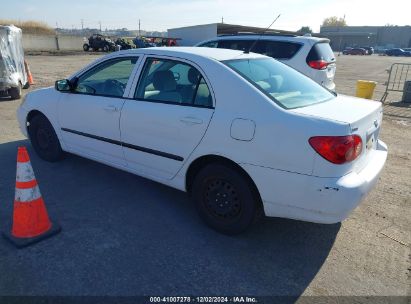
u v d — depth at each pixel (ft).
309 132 9.16
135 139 12.76
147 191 14.21
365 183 9.50
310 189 9.28
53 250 10.23
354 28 324.39
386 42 314.55
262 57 13.16
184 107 11.37
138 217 12.23
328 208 9.25
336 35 317.83
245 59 12.18
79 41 151.53
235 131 10.15
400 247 10.89
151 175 12.85
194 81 11.37
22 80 36.65
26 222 10.50
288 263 10.05
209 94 10.93
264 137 9.71
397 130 25.31
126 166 13.61
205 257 10.19
